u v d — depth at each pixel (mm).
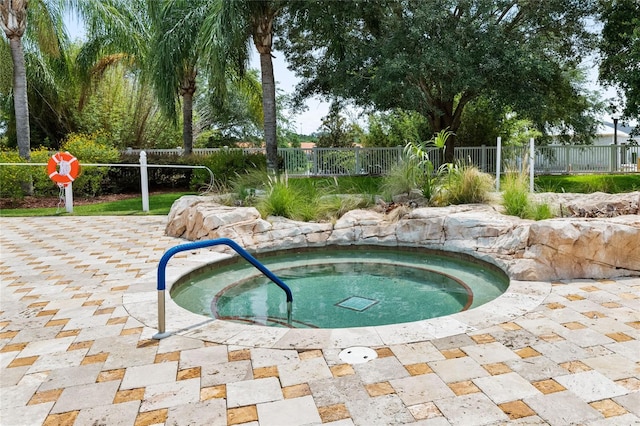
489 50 11680
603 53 14250
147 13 15094
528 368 2664
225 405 2338
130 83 19344
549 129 19156
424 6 11406
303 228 6633
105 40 15617
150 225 8281
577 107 16719
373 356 2859
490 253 5344
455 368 2682
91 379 2643
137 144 19984
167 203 11406
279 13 13016
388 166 16438
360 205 7703
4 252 6125
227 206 7145
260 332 3275
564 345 2963
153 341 3164
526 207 6375
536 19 12648
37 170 11547
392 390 2453
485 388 2451
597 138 20812
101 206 10984
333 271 5535
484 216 6008
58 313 3754
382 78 12047
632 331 3172
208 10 13289
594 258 4531
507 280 4762
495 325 3320
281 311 4164
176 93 14477
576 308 3645
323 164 16875
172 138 21438
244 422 2188
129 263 5457
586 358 2777
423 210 6574
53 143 18797
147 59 15031
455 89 12180
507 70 11773
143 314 3705
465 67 11547
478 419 2170
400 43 11906
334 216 7359
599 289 4133
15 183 11109
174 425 2174
